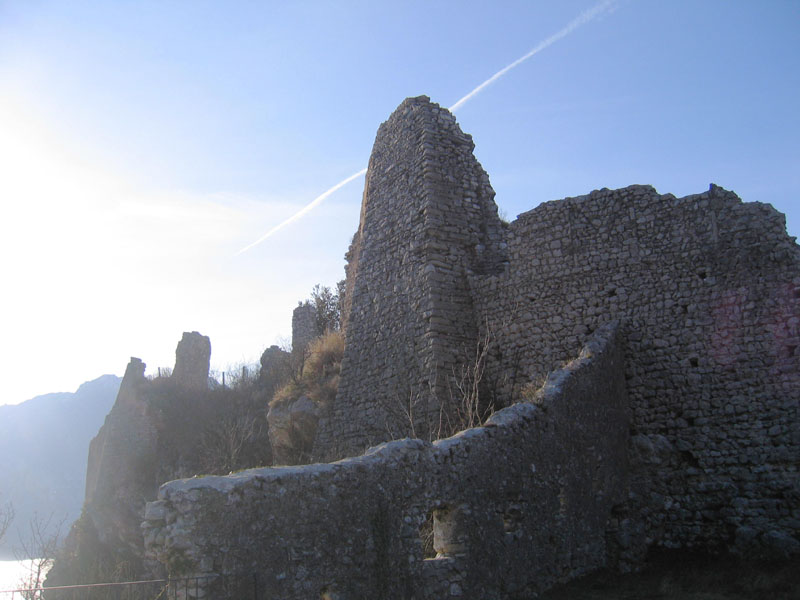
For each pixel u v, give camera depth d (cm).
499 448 1202
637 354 1616
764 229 1520
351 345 2181
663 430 1553
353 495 965
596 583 1266
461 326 1878
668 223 1642
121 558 3350
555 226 1798
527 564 1190
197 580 786
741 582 1231
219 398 3947
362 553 952
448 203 1988
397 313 1997
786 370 1440
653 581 1288
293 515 894
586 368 1454
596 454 1421
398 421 1872
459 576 1070
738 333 1507
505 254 1955
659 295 1617
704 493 1482
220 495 835
